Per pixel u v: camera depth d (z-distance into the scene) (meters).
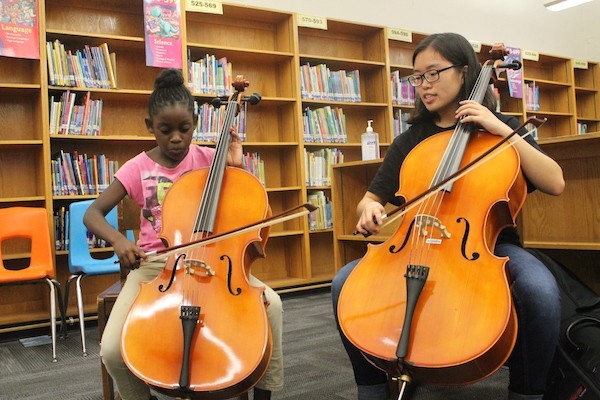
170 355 1.25
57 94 3.77
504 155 1.43
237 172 1.68
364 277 1.31
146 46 3.85
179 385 1.18
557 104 6.96
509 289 1.16
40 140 3.59
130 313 1.34
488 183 1.39
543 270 1.35
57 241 3.61
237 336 1.25
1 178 3.73
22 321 3.50
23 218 3.12
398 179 1.73
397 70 5.44
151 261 1.49
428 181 1.50
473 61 1.60
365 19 5.41
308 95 4.67
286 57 4.63
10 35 3.44
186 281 1.39
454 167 1.42
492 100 1.64
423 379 1.16
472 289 1.18
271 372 1.54
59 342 3.22
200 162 1.82
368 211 1.43
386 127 5.12
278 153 4.81
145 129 4.17
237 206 1.58
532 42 6.89
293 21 4.58
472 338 1.10
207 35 4.51
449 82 1.59
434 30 5.96
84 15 3.97
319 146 4.86
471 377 1.14
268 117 4.77
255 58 4.62
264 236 1.59
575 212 2.22
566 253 2.28
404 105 5.27
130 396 1.45
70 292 3.86
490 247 1.35
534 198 2.34
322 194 4.73
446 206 1.38
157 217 1.74
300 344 2.87
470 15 6.30
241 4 4.30
